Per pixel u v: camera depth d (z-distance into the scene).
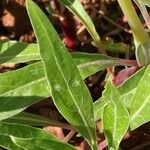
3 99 0.29
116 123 0.27
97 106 0.32
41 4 0.47
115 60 0.34
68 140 0.37
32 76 0.30
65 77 0.26
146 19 0.36
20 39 0.47
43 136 0.27
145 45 0.34
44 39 0.25
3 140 0.27
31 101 0.30
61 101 0.26
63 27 0.44
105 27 0.45
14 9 0.48
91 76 0.42
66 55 0.26
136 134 0.38
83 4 0.46
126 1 0.32
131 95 0.32
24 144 0.25
